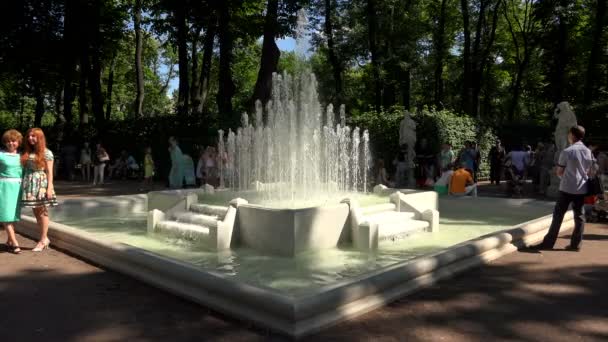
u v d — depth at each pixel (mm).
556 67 29094
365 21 28734
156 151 22188
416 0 30266
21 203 6852
